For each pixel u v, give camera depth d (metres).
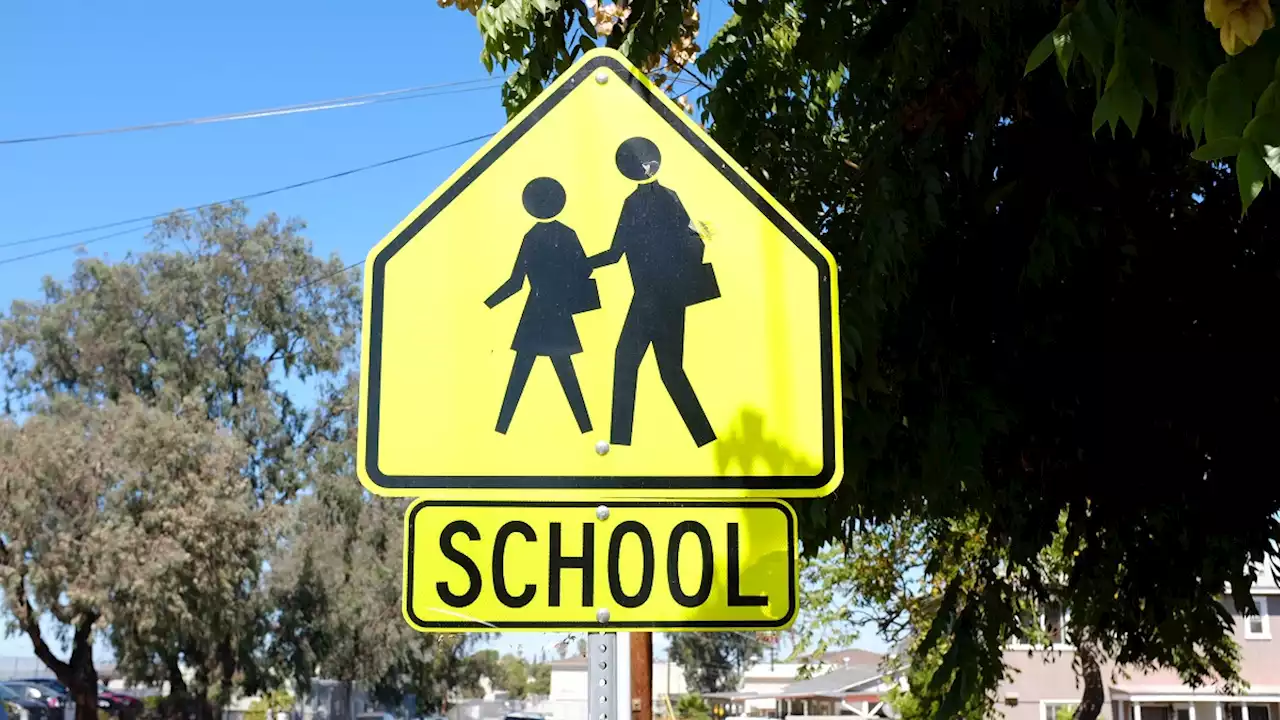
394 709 50.12
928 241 5.00
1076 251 5.15
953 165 4.96
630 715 2.30
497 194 2.40
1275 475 5.76
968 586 9.66
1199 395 5.68
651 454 2.33
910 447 5.10
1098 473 5.92
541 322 2.36
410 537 2.28
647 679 7.53
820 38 4.80
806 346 2.39
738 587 2.31
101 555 29.52
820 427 2.36
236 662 38.12
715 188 2.43
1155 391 5.66
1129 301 5.51
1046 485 6.02
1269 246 5.39
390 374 2.32
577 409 2.34
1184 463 5.90
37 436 29.89
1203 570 6.14
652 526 2.32
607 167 2.43
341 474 38.75
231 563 31.53
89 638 34.53
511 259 2.38
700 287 2.39
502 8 4.31
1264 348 5.58
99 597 29.12
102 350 36.78
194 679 38.00
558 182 2.42
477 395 2.33
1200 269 5.52
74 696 34.81
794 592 2.31
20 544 29.45
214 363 38.62
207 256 39.59
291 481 39.34
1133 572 6.30
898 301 4.70
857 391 4.45
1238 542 5.93
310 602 37.66
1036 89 4.82
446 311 2.35
